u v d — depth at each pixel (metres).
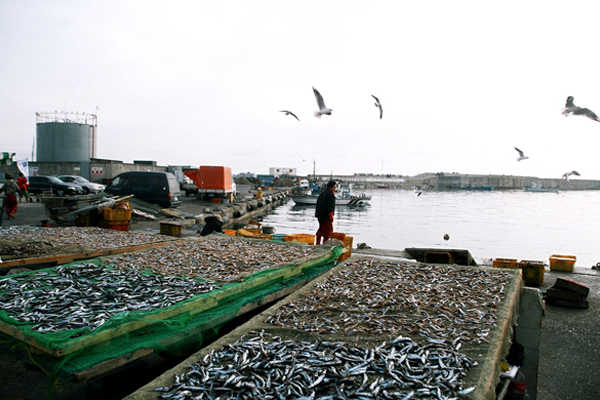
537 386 4.79
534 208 54.09
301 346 3.32
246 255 6.86
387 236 25.83
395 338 3.52
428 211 46.12
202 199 30.45
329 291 4.94
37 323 3.70
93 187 30.91
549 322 6.64
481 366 3.01
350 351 3.24
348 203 47.84
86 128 49.56
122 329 3.62
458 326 3.80
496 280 5.45
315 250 7.49
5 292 4.57
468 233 28.05
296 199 48.69
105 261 6.24
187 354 4.10
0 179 34.44
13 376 4.68
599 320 6.72
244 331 3.68
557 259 10.29
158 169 49.47
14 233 9.29
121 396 4.38
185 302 4.30
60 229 10.23
